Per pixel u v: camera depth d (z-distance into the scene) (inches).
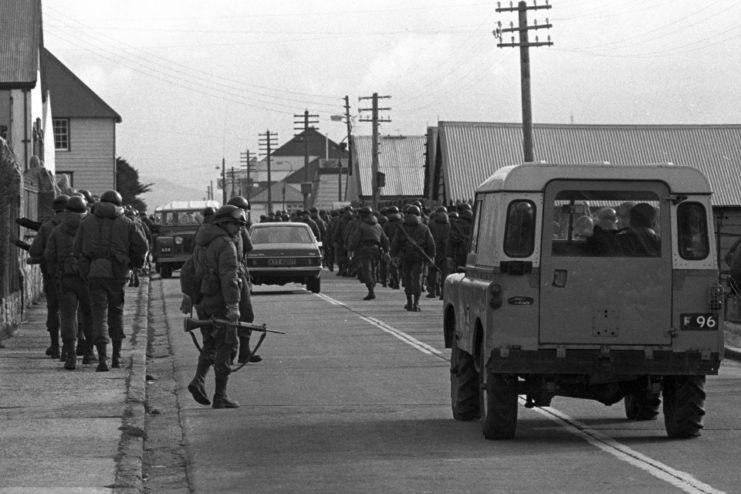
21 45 2578.7
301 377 842.8
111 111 3895.2
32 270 1435.8
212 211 864.9
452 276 690.8
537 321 567.8
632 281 569.0
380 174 3806.6
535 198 571.2
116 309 847.7
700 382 581.6
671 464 521.0
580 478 490.3
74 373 821.2
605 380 574.2
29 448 549.6
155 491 481.4
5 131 2527.1
